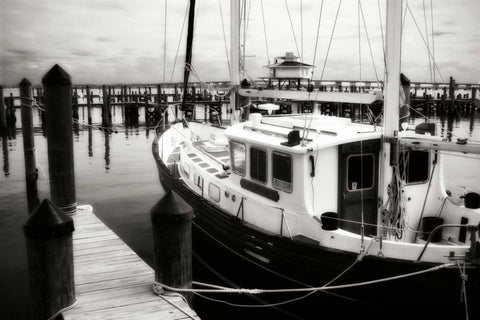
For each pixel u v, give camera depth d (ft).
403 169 27.99
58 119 28.17
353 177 28.04
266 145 29.27
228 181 34.94
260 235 28.68
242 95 41.14
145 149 94.68
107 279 21.84
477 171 72.54
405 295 23.27
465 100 154.71
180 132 56.03
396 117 26.32
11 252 39.73
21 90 60.18
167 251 19.74
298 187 27.40
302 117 36.01
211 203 34.68
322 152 27.20
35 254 17.89
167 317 18.40
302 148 26.35
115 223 49.08
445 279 22.36
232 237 31.24
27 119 60.49
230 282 32.83
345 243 24.97
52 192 29.48
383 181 27.43
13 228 46.16
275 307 29.27
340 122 33.22
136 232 46.37
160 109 144.66
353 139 27.14
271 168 29.53
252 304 30.71
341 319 26.22
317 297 26.30
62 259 18.28
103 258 24.38
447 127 126.31
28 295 31.73
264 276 29.19
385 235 26.55
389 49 25.72
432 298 22.80
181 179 41.52
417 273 22.54
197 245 37.22
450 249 22.66
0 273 35.37
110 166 77.41
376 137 27.63
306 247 25.86
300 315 28.12
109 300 19.72
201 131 58.65
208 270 35.76
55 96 27.81
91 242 26.58
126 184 65.31
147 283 21.42
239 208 31.22
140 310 18.90
